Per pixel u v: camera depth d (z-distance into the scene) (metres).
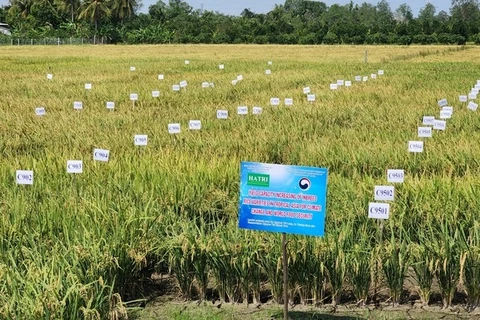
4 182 9.84
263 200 5.89
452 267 6.90
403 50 69.56
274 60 49.69
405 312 6.91
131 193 8.80
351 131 15.20
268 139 14.03
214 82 29.05
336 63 45.00
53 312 5.61
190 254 7.12
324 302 7.18
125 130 15.71
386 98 21.88
